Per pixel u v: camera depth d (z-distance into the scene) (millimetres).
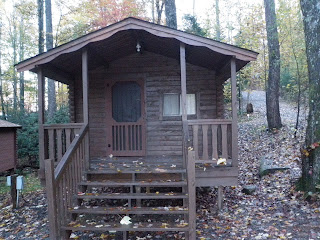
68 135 5508
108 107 7141
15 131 10625
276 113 11352
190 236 3893
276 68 11273
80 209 4387
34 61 5266
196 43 5059
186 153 4711
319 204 4926
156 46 6457
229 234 4406
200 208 5762
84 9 14508
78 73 7316
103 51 6238
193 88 7086
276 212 5027
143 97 7121
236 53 5020
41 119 5523
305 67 10258
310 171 5234
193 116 7082
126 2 14430
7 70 20250
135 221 5094
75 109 7379
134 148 7082
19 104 20016
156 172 5125
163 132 7082
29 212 6348
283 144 9406
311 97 5301
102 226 4090
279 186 6230
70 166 4555
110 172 5215
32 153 12320
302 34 9875
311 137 5242
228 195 6309
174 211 4234
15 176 6844
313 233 4117
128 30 5383
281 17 10156
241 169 8367
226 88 17719
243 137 11992
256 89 28859
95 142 7160
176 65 7094
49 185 3758
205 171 5297
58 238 3965
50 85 13484
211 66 6789
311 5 5258
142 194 4684
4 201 7785
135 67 7168
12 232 5207
